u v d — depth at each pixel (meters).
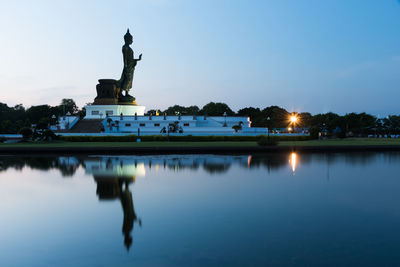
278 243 10.55
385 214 13.63
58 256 9.91
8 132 101.12
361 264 9.05
